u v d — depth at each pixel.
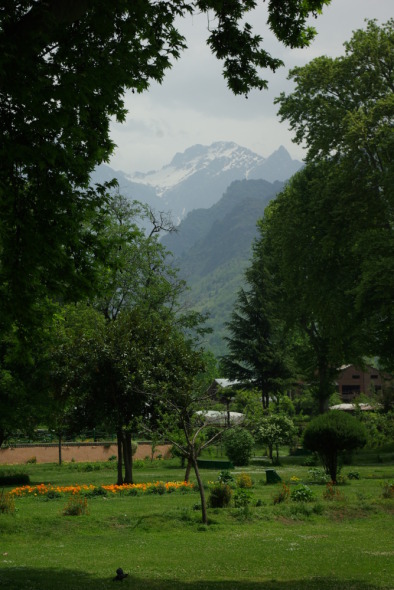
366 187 38.78
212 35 12.34
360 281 38.94
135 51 10.64
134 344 30.16
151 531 17.75
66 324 33.09
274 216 48.19
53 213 11.39
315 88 42.47
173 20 11.35
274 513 19.97
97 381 30.50
